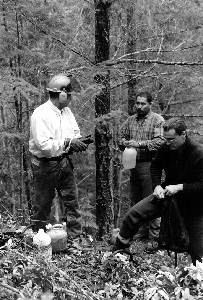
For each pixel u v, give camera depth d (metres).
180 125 3.48
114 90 8.00
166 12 6.86
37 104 6.36
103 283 2.90
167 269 2.76
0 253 2.74
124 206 10.63
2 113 6.89
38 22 5.55
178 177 3.66
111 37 7.62
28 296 2.19
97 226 5.61
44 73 5.77
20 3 5.21
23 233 3.19
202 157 3.54
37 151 4.21
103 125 5.42
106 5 5.42
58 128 4.17
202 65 5.95
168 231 3.61
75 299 2.39
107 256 3.21
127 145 5.03
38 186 4.32
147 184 5.20
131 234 3.79
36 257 2.70
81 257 3.39
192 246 3.70
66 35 6.11
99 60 5.56
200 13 6.78
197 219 3.67
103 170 5.74
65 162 4.30
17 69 5.36
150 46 7.02
